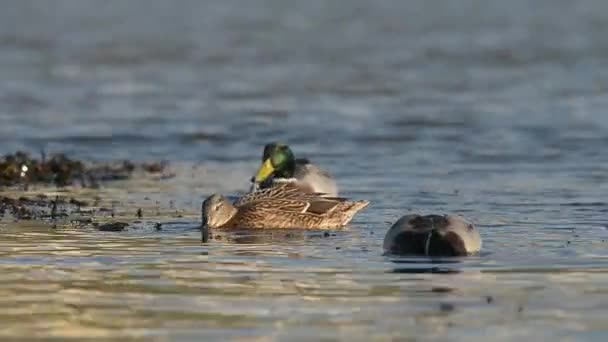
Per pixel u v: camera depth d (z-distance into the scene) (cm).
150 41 5244
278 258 1460
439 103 3316
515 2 7288
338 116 3089
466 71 4081
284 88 3684
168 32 5712
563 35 5312
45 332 1105
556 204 1902
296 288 1284
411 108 3222
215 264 1422
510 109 3183
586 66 4156
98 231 1664
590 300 1217
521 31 5569
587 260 1428
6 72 4047
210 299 1232
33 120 3006
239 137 2778
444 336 1088
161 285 1301
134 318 1155
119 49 4891
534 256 1453
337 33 5597
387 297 1237
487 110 3169
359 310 1182
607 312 1169
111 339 1084
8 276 1346
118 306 1203
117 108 3247
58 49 4844
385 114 3114
